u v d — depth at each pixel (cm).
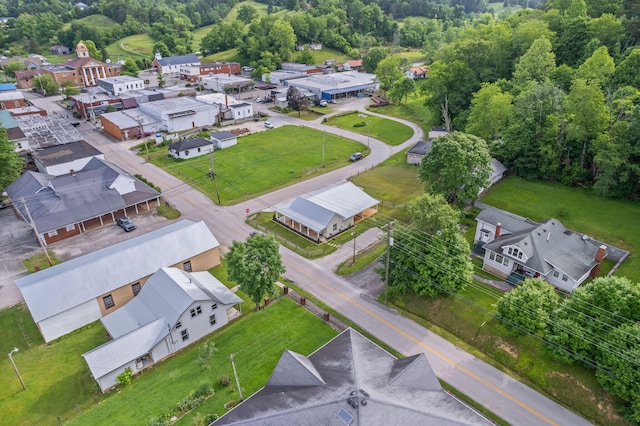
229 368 3841
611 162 5966
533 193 6750
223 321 4406
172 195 7312
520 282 4775
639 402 3059
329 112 12456
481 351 4038
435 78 9962
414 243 4369
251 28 19738
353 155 8806
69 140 9269
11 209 6888
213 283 4747
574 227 5800
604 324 3362
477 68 9912
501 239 5119
